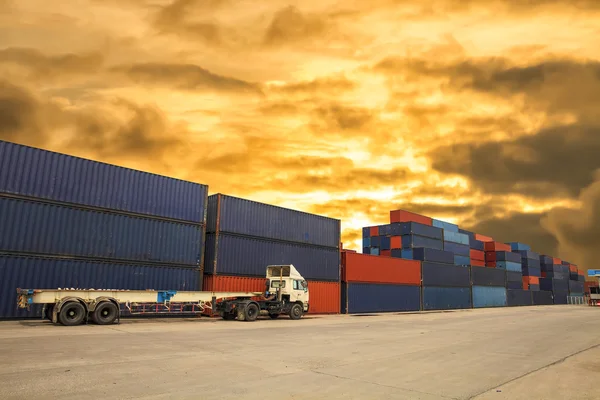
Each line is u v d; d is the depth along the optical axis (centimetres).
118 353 1173
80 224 2200
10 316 1945
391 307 4300
